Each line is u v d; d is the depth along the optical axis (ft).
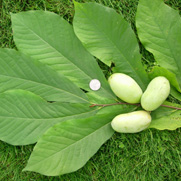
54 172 1.92
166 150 2.23
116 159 2.21
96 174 2.20
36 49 2.04
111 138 2.21
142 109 2.10
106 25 2.06
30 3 2.24
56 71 2.03
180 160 2.22
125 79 1.96
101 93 2.08
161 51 2.10
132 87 1.96
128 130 1.97
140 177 2.21
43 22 2.05
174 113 2.09
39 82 2.02
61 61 2.06
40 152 1.91
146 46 2.11
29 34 2.04
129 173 2.20
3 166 2.18
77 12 2.03
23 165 2.18
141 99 1.97
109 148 2.21
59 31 2.06
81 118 2.04
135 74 2.09
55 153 1.94
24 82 2.01
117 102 2.08
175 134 2.23
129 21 2.27
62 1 2.25
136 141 2.23
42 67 2.01
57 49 2.06
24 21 2.03
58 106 2.02
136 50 2.08
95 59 2.08
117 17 2.05
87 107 2.05
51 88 2.03
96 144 2.00
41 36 2.05
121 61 2.08
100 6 2.03
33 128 1.99
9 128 1.97
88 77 2.07
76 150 1.97
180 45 2.08
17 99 1.98
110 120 2.04
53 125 1.98
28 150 2.18
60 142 1.95
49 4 2.24
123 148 2.22
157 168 2.23
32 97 1.99
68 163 1.95
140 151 2.21
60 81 2.03
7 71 2.00
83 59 2.07
